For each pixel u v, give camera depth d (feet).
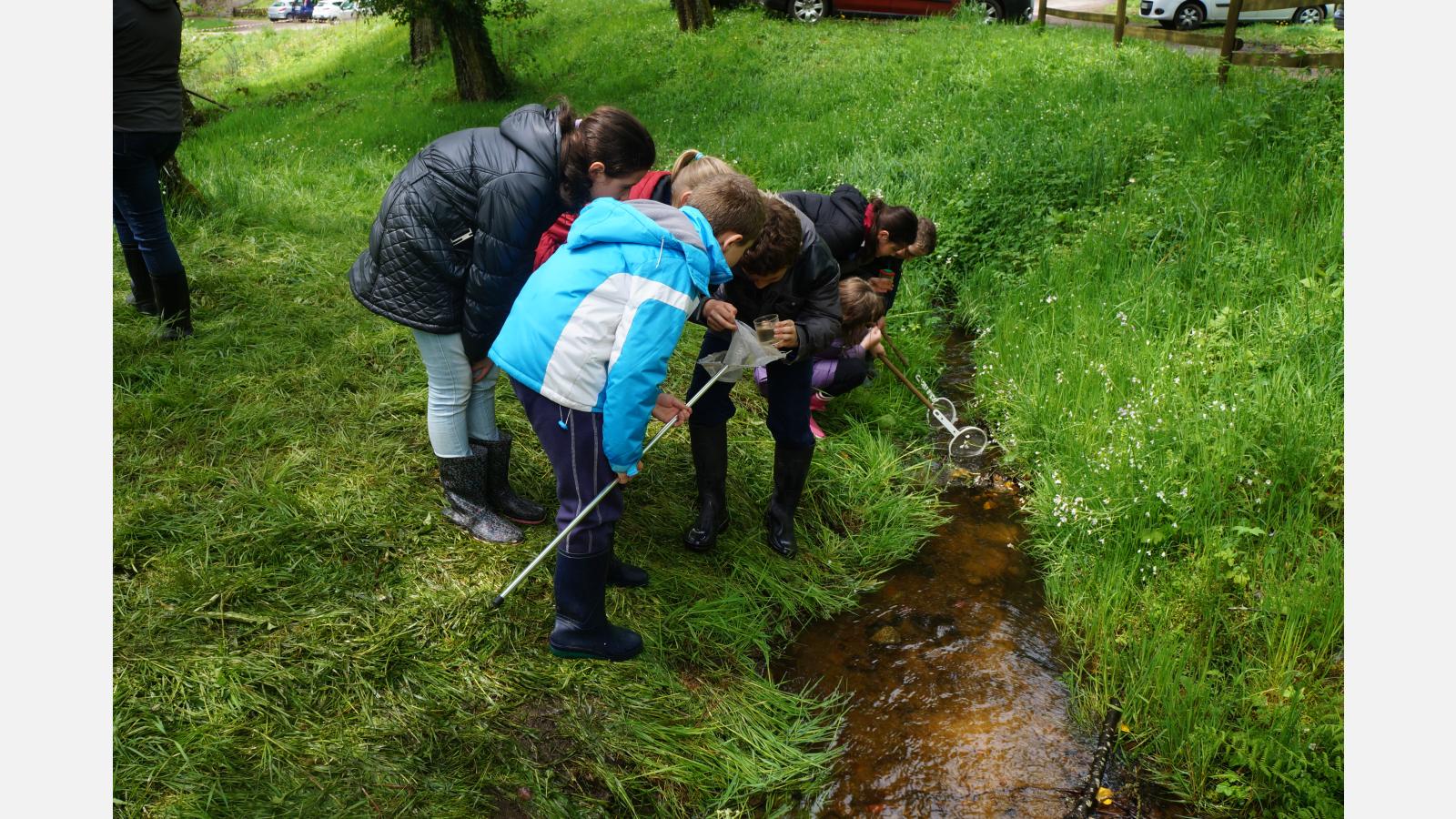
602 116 8.38
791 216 9.52
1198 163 19.65
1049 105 25.96
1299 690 8.62
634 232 7.78
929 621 10.77
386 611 9.25
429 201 8.75
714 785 8.53
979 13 43.50
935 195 21.88
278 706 8.01
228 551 9.52
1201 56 31.50
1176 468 11.69
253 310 14.99
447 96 42.16
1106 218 18.83
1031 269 18.38
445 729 8.23
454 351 9.46
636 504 11.75
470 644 9.08
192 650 8.32
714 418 10.71
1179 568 10.76
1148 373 13.99
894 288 14.10
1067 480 12.44
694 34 44.16
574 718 8.67
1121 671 9.73
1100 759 8.76
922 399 14.33
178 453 11.05
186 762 7.32
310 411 12.21
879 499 12.84
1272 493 11.05
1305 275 15.52
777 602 10.91
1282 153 19.48
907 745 9.07
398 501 10.64
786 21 46.34
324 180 25.39
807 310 10.50
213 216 19.06
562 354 7.81
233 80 61.93
